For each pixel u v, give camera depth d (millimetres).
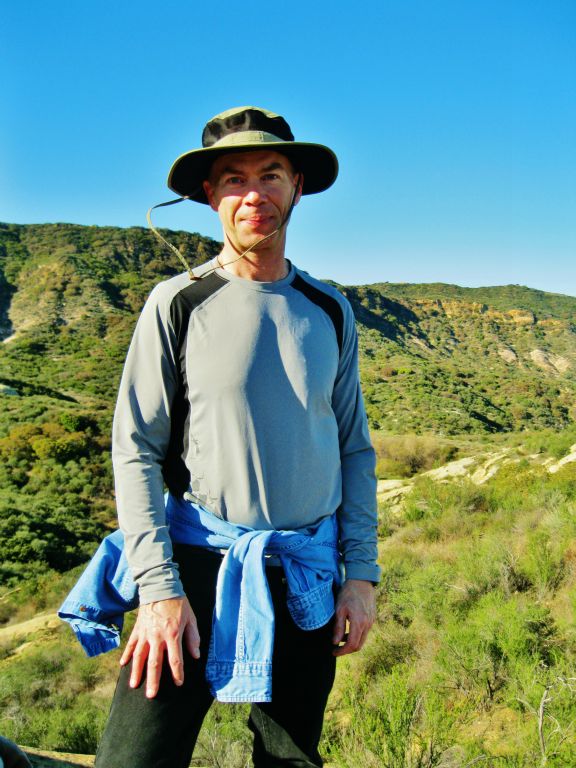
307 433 1312
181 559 1305
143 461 1264
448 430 53094
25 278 99062
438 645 4523
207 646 1222
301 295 1408
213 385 1271
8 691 8148
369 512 1490
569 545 5688
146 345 1313
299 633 1331
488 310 137875
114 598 1310
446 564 6949
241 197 1383
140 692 1181
